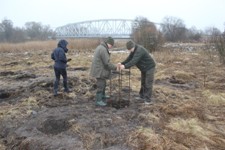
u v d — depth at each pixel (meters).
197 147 3.85
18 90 6.68
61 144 3.95
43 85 6.81
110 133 4.15
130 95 5.99
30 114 5.09
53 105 5.47
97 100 5.27
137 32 17.27
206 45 13.29
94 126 4.38
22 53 19.02
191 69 9.41
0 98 6.39
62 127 4.54
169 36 34.09
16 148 4.12
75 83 6.91
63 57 5.86
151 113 4.88
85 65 10.77
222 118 4.96
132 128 4.31
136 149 3.75
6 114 5.15
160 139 3.97
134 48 5.08
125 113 4.88
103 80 5.14
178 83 7.62
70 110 5.06
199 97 6.17
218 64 10.39
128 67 5.05
